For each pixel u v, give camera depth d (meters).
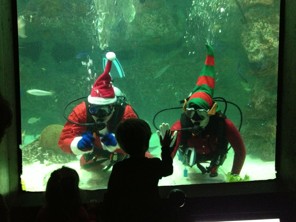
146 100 5.98
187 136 2.44
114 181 1.53
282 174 2.42
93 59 5.74
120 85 5.88
